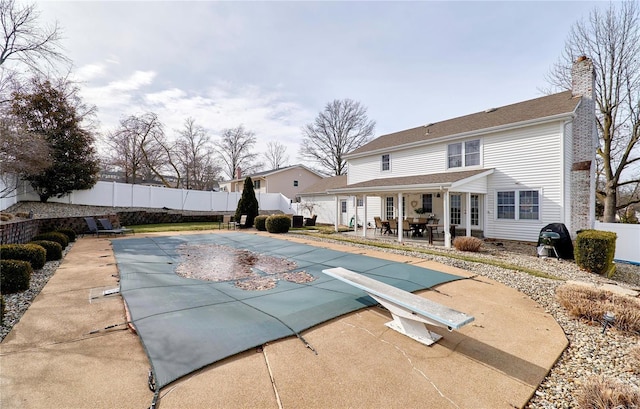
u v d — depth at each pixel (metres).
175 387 2.37
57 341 3.13
